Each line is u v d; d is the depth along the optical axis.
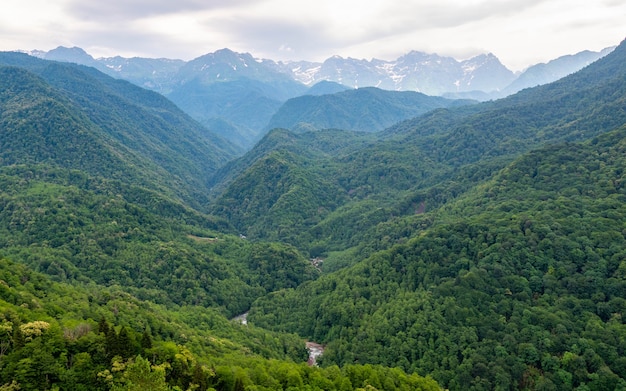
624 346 134.50
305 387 112.62
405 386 126.94
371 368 132.62
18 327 93.75
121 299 151.38
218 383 103.75
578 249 167.88
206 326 168.00
